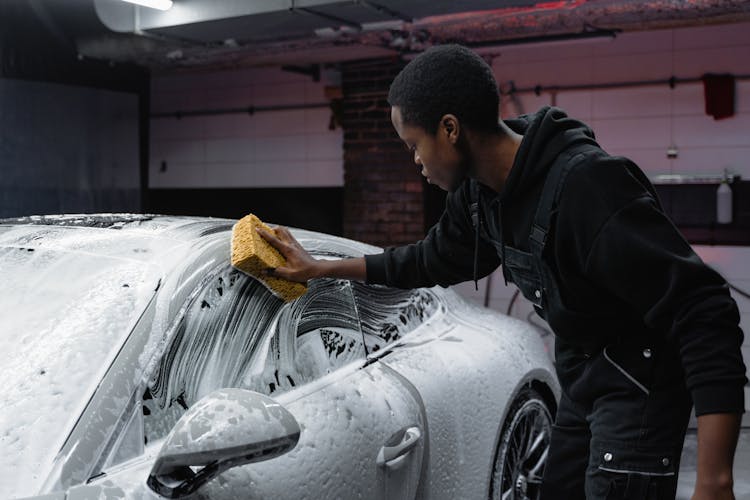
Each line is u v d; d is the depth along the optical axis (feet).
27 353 5.50
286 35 17.75
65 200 21.53
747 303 20.18
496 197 5.93
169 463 4.63
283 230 7.04
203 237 6.77
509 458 9.35
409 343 8.29
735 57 20.20
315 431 6.16
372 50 21.35
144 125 23.93
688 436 14.48
